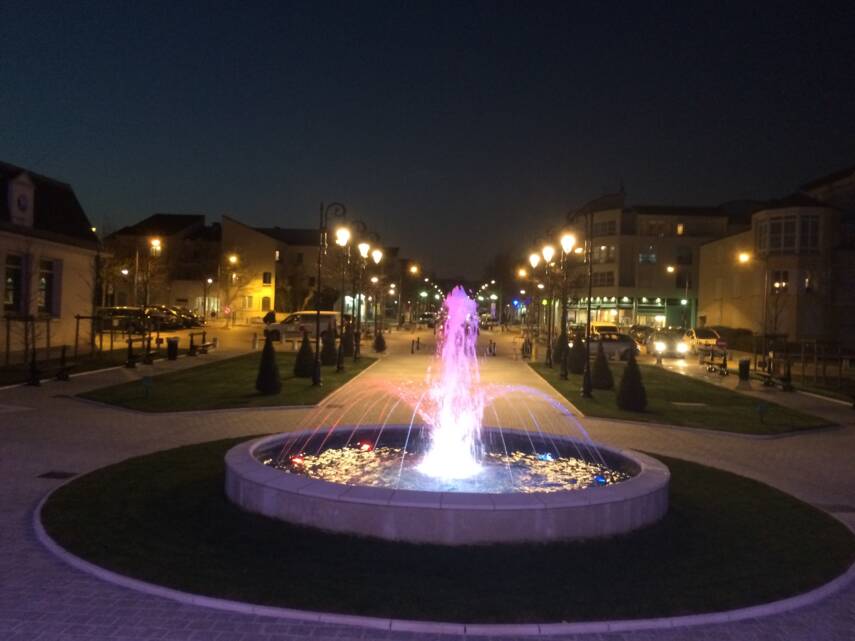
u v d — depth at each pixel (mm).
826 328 48438
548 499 7023
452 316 92312
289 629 5207
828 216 48719
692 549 7059
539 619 5414
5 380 20234
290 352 36000
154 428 13906
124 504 8188
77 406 16297
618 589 5977
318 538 6844
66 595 5734
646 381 25953
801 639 5352
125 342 39781
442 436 12000
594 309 76812
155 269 58094
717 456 12789
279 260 73312
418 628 5242
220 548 6652
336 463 10367
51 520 7551
